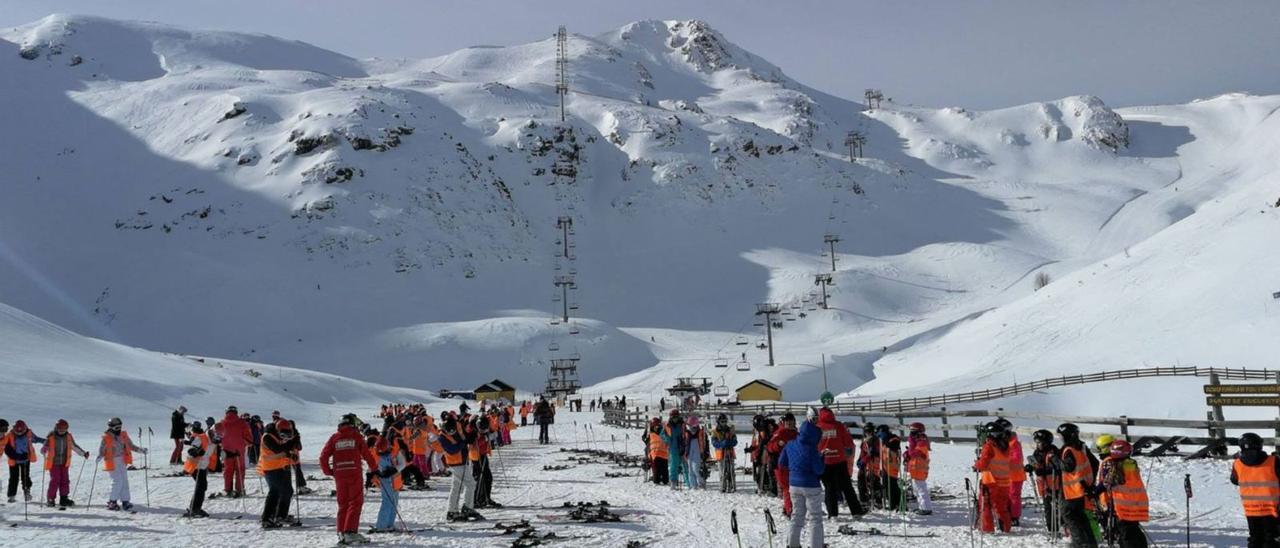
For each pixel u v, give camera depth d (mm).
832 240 190500
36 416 43844
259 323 144625
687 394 98625
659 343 149625
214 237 170375
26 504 18750
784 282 179250
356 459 13727
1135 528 10594
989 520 13461
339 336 141375
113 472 17812
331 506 18625
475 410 82438
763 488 19531
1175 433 37406
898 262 191125
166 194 183875
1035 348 70188
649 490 21000
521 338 137625
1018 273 176625
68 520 16422
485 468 18203
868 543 12945
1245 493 10406
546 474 25859
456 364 132125
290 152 196500
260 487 22000
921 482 15531
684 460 21328
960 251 192250
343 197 182875
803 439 11867
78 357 59438
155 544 13742
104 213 179000
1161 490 18000
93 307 147000
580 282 184500
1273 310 57969
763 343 140125
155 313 145875
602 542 13570
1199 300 64625
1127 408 46719
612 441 42625
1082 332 69250
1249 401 22469
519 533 14430
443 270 172625
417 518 16625
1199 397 45969
